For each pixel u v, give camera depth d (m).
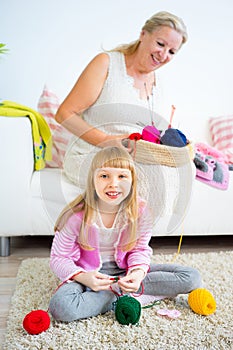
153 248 2.06
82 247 1.25
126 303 1.17
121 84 1.77
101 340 1.09
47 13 2.56
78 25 2.60
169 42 1.72
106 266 1.35
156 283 1.32
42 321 1.12
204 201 1.97
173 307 1.30
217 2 2.73
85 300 1.20
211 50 2.74
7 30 2.53
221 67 2.76
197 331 1.13
